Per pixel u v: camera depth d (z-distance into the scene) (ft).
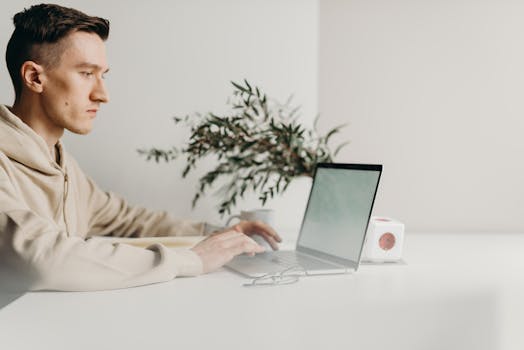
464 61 7.51
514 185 7.50
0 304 3.41
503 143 7.50
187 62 7.45
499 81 7.48
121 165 7.42
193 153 6.53
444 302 3.32
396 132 7.59
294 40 7.58
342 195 4.56
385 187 7.62
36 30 4.63
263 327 2.78
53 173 4.88
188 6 7.43
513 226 7.52
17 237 3.42
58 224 5.01
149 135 7.44
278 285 3.65
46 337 2.60
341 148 7.64
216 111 7.50
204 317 2.89
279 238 5.11
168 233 6.26
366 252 4.51
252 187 7.45
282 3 7.54
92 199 6.26
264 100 6.53
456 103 7.54
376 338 3.02
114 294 3.34
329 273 4.04
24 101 4.82
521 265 4.67
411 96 7.58
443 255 5.15
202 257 3.91
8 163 4.53
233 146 6.42
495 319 3.45
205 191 7.47
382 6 7.56
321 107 7.66
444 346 3.27
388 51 7.58
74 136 7.35
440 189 7.57
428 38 7.54
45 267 3.28
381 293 3.47
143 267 3.58
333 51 7.63
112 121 7.39
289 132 6.31
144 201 7.45
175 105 7.45
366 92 7.61
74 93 4.73
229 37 7.49
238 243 4.10
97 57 4.81
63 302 3.14
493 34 7.46
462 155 7.54
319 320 2.92
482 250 5.57
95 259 3.43
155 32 7.40
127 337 2.64
